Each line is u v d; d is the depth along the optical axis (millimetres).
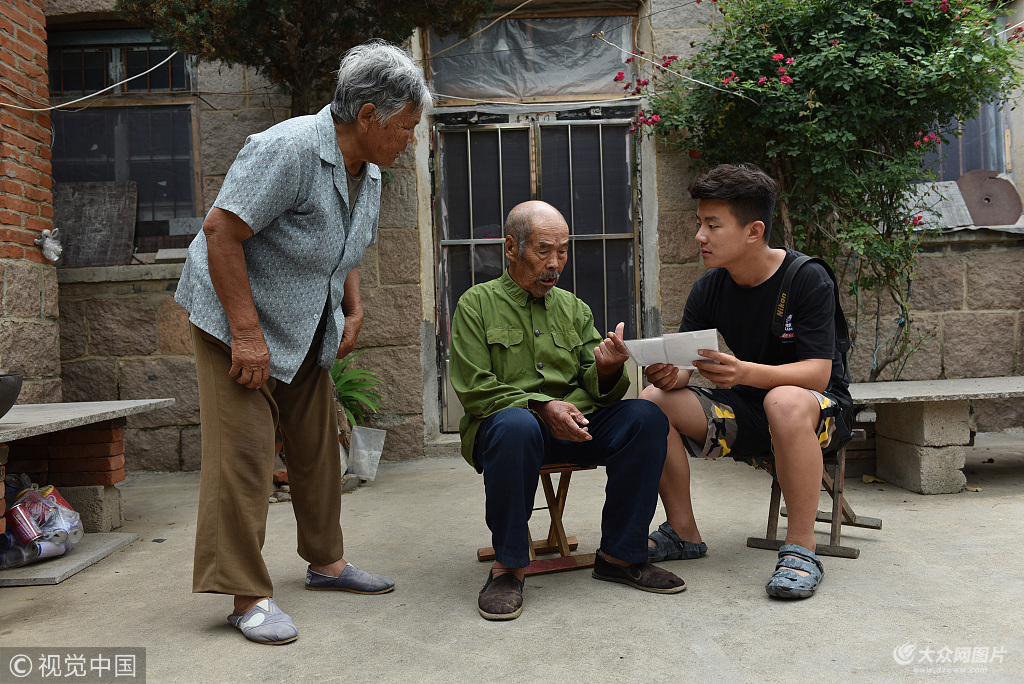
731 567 2520
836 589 2252
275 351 2092
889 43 4223
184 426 4727
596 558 2438
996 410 5152
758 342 2537
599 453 2418
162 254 4824
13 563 2656
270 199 1902
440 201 5062
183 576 2648
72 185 4945
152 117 4977
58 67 4953
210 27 3660
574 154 5105
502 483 2146
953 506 3275
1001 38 4938
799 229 4492
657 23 4906
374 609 2229
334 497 2404
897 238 4590
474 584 2443
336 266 2146
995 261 5051
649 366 2512
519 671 1759
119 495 3416
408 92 2010
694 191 2428
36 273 4070
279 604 2295
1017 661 1734
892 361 4809
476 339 2422
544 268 2357
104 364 4695
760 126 4359
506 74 5098
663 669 1745
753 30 4391
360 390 4434
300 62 4066
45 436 3287
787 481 2297
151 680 1766
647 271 5059
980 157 5273
